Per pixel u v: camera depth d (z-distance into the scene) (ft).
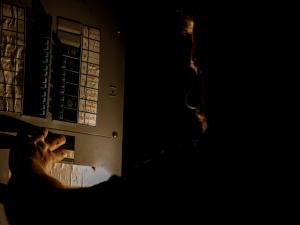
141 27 4.62
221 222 1.97
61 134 3.37
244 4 2.21
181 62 5.25
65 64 3.43
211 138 2.16
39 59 3.28
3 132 3.05
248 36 2.17
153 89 5.15
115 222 2.09
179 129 5.31
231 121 2.12
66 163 3.40
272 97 2.09
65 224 2.23
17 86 3.14
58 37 3.41
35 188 2.52
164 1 4.61
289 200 1.94
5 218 3.03
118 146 3.83
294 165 1.98
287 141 2.02
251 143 2.05
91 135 3.61
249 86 2.12
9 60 3.11
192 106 2.45
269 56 2.13
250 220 1.95
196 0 2.45
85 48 3.59
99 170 3.66
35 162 2.86
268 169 2.00
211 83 2.22
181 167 2.10
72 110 3.48
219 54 2.21
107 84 3.77
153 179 2.09
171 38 4.96
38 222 2.39
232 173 2.02
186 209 2.01
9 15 3.12
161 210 2.03
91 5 3.68
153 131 5.18
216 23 2.26
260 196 1.96
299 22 2.15
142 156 5.07
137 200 2.06
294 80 2.09
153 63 5.07
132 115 4.99
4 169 3.07
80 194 2.24
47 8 3.35
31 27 3.25
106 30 3.79
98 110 3.68
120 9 3.94
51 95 3.34
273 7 2.18
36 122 3.24
